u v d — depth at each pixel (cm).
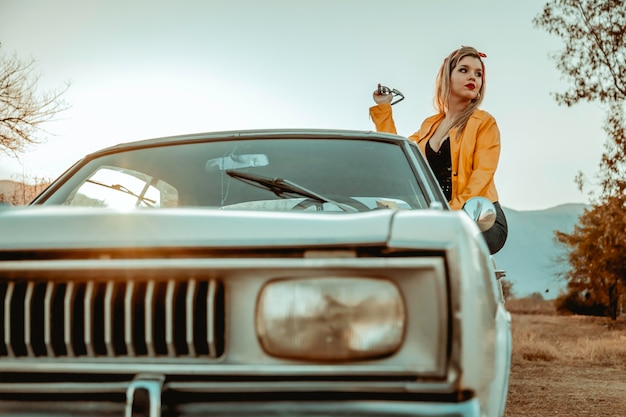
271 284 186
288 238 187
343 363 183
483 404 192
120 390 187
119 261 190
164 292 190
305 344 183
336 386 182
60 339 193
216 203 312
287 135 343
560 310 4675
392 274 184
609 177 2347
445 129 450
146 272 190
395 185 313
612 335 2212
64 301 192
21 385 191
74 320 192
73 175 341
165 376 187
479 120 432
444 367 181
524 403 716
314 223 191
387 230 187
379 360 183
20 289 195
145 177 330
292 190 308
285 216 196
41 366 191
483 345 187
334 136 341
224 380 186
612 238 2517
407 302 183
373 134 342
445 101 451
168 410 184
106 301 190
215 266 187
